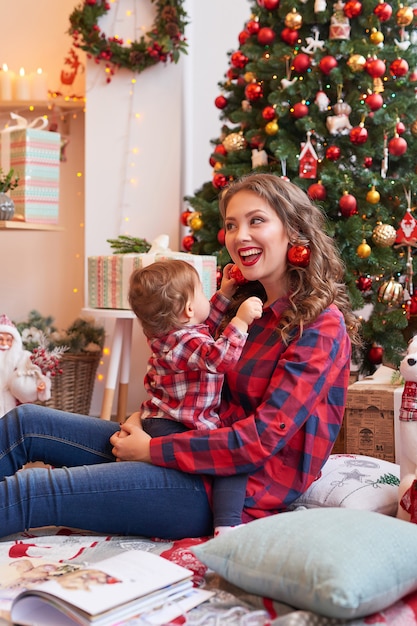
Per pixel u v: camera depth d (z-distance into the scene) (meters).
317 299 1.80
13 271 4.30
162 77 3.82
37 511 1.72
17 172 3.50
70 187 4.26
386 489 1.92
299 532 1.41
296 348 1.76
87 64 3.85
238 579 1.40
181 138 3.87
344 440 2.54
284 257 1.86
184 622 1.33
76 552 1.69
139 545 1.72
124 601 1.30
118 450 1.78
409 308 3.03
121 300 3.00
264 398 1.75
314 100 3.08
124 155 3.85
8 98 4.06
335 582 1.26
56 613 1.34
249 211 1.83
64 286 4.30
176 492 1.74
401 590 1.34
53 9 4.23
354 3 2.95
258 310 1.75
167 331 1.82
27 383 2.84
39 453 1.89
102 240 3.89
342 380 1.83
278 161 3.11
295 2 3.01
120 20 3.77
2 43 4.28
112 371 3.12
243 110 3.23
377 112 3.00
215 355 1.72
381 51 3.04
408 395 1.89
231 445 1.69
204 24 4.08
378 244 3.00
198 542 1.71
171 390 1.81
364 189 3.04
